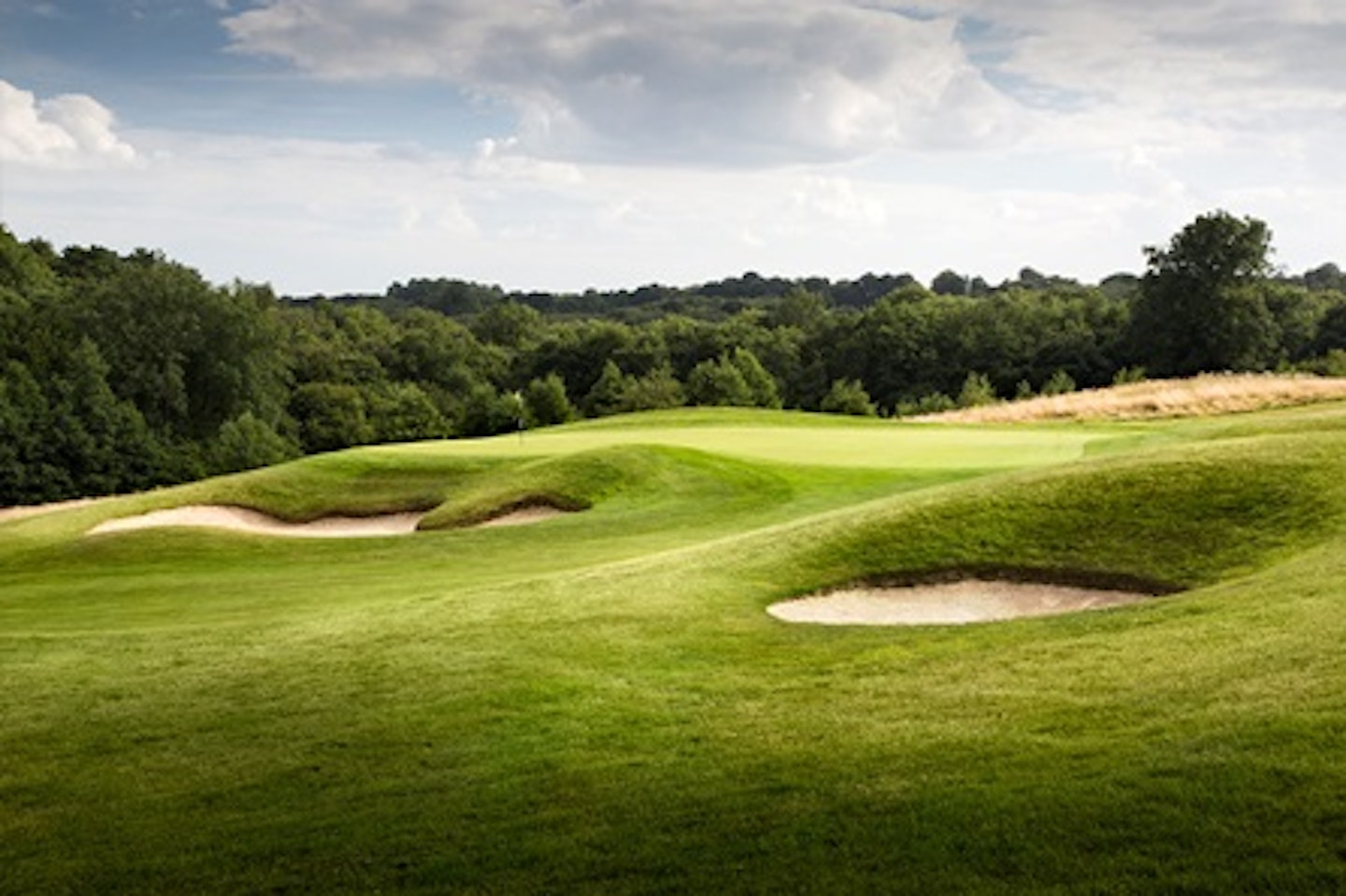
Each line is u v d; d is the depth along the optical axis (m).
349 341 127.75
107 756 11.26
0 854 9.11
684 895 7.41
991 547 18.25
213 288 101.38
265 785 10.20
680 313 194.12
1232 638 11.23
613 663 13.34
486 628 15.23
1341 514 16.77
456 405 110.69
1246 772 7.79
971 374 96.81
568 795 9.33
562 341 121.31
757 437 39.19
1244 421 35.62
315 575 23.16
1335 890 6.36
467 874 8.05
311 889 8.06
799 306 156.12
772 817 8.41
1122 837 7.29
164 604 20.38
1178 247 99.75
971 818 7.89
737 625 15.02
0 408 82.25
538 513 30.02
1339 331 102.00
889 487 29.19
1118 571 17.00
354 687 12.93
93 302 96.62
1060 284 172.25
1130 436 35.09
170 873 8.52
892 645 13.49
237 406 98.50
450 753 10.61
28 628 18.52
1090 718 9.56
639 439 39.31
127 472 87.38
